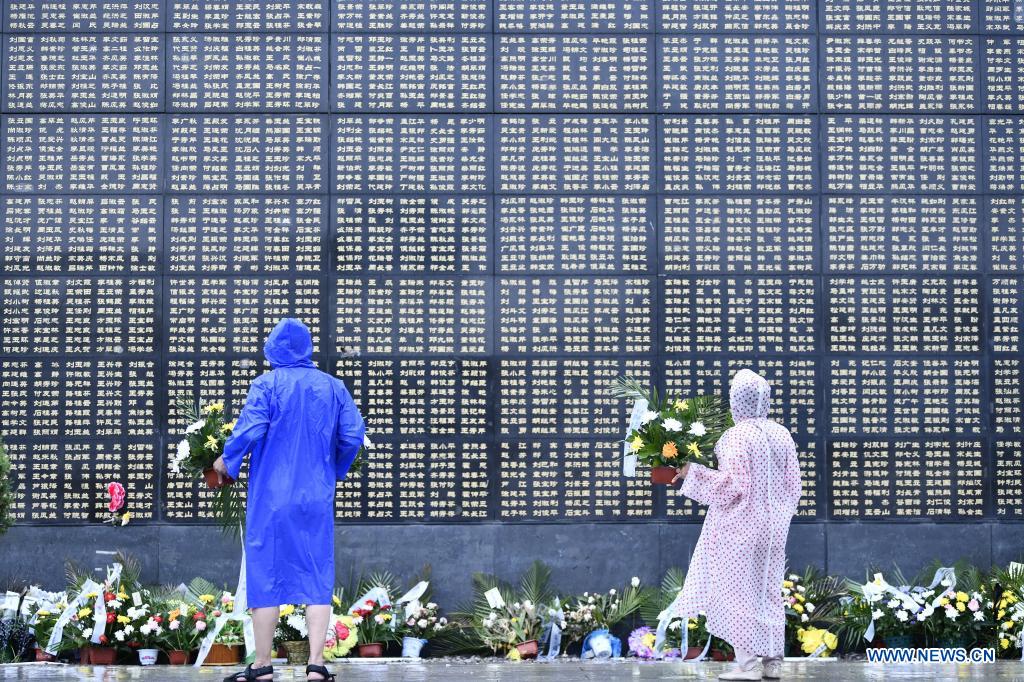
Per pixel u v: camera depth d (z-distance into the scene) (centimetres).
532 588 920
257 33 962
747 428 704
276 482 649
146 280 946
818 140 963
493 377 946
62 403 936
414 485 938
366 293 949
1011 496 946
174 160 955
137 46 962
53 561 923
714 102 964
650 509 938
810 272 957
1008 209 962
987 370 954
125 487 932
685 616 769
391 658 879
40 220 948
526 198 959
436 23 966
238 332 945
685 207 960
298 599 642
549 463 941
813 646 864
